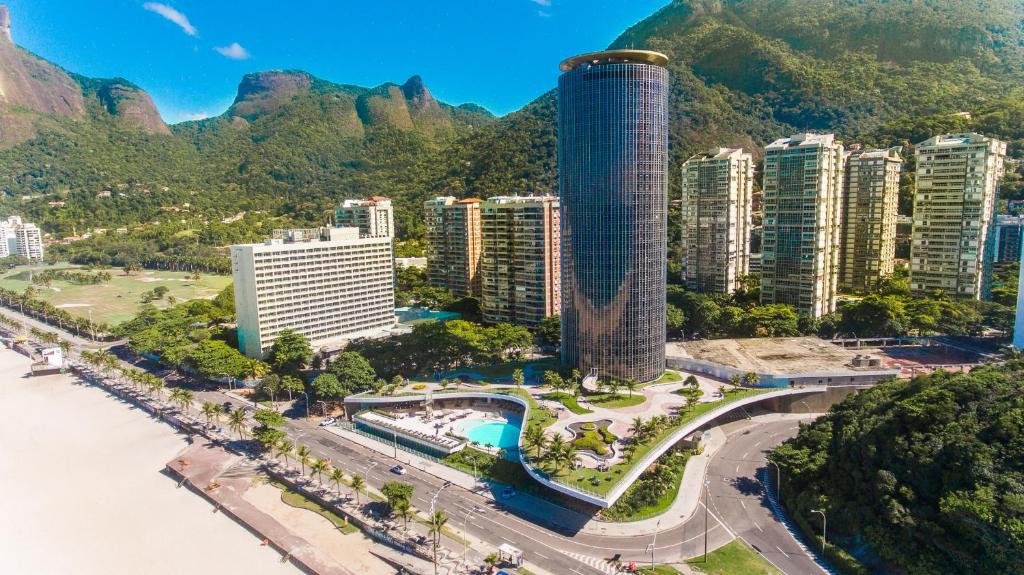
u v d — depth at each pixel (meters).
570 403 178.50
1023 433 104.25
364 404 196.75
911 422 119.12
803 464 136.75
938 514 105.19
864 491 119.31
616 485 128.75
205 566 122.06
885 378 190.62
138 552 127.50
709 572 112.12
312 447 174.25
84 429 193.00
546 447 146.88
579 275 197.62
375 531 128.88
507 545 120.00
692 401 172.50
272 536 129.88
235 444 177.50
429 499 142.62
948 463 107.81
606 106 183.12
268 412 173.12
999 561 94.69
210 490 150.75
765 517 131.50
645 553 118.88
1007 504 95.12
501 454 161.62
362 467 161.12
